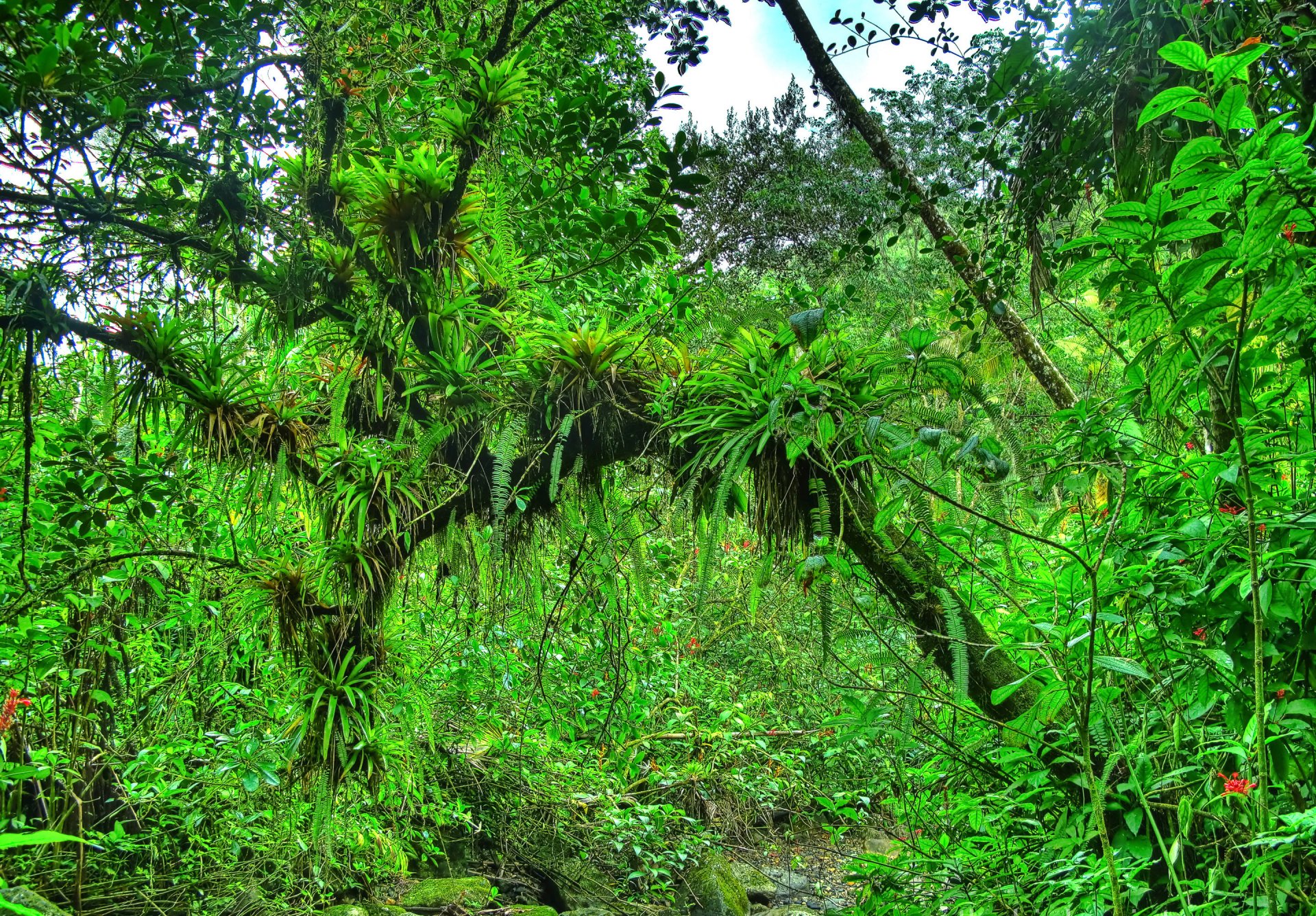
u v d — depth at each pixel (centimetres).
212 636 263
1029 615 198
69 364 247
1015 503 193
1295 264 125
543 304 257
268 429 236
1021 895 187
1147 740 173
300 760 258
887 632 234
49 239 204
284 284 229
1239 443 131
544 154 245
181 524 262
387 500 231
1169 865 148
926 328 192
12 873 243
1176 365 152
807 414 204
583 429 233
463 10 275
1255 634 131
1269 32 179
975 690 214
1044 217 243
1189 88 115
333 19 222
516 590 261
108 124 195
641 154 251
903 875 222
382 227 235
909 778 263
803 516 221
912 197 256
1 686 241
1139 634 179
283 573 245
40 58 162
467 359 233
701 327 230
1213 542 152
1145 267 133
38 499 229
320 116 228
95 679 268
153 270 226
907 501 194
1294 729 138
